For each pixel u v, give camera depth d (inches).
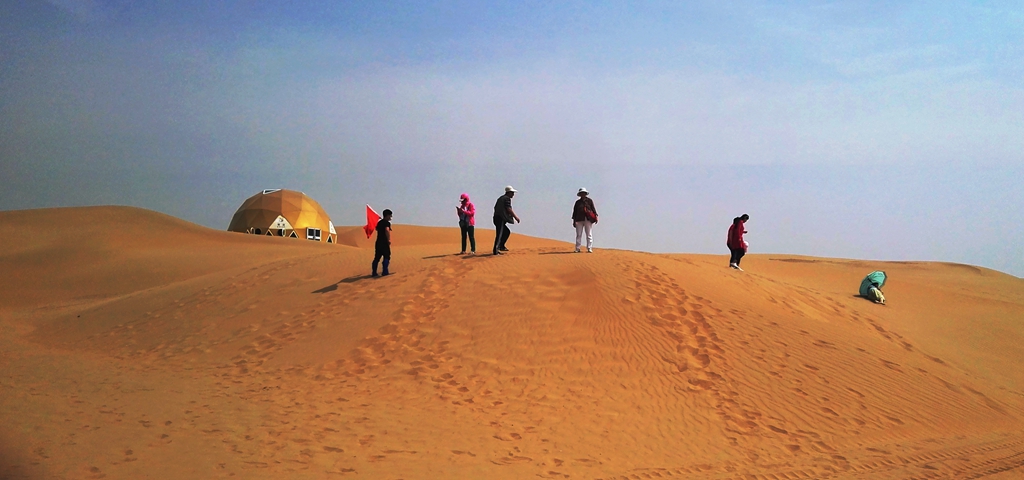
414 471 297.9
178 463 289.4
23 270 1440.7
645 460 339.9
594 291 572.1
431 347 507.2
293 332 571.5
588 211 713.0
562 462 328.5
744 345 502.0
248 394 437.4
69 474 267.0
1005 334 813.9
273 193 2578.7
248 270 824.9
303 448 322.3
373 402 419.2
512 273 626.5
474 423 383.6
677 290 583.2
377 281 660.7
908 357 558.9
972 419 445.4
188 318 667.4
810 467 336.8
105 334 681.0
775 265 1576.0
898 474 326.6
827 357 505.7
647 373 457.7
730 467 333.4
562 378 452.4
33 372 511.2
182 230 2001.7
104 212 2151.8
